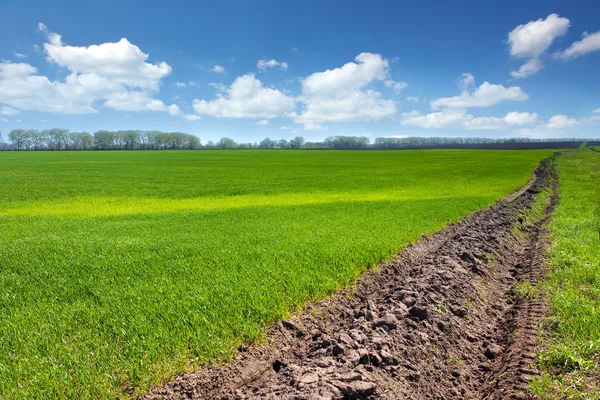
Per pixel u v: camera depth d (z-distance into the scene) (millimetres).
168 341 4914
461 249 9727
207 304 6059
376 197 23516
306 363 4754
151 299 6328
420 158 78562
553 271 8148
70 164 58719
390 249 9844
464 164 57469
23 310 6055
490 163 58250
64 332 5242
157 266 8320
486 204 19219
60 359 4516
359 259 8867
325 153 110938
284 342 5422
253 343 5254
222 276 7496
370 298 7227
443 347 5191
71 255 9250
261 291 6676
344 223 13648
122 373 4348
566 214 15031
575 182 28609
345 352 4742
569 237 10891
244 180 35844
